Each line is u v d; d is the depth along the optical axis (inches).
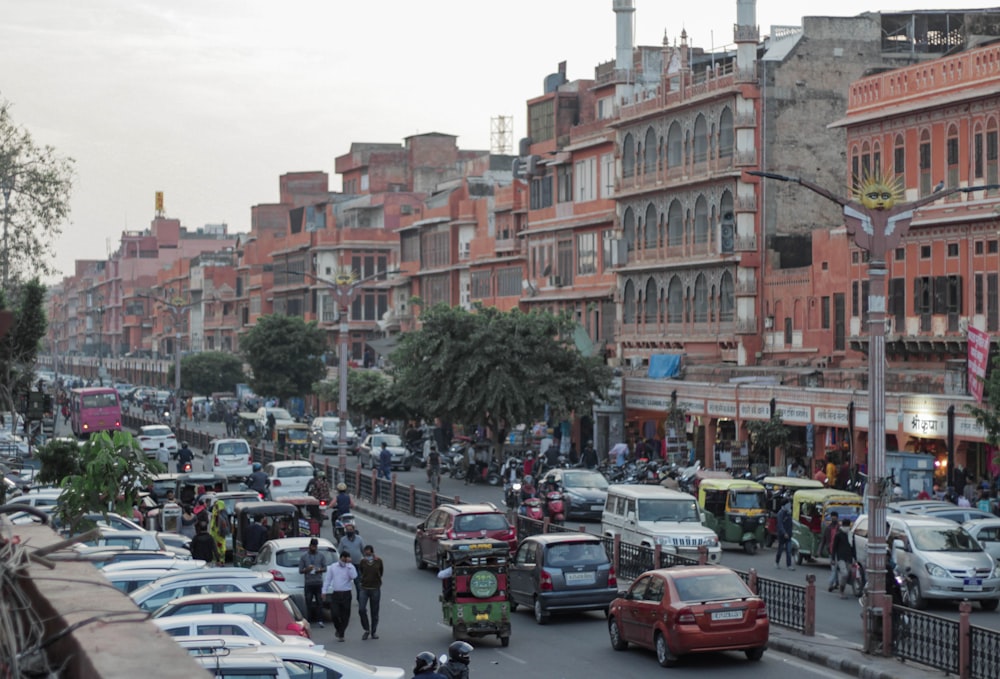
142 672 163.5
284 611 805.2
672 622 930.1
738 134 2598.4
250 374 4286.4
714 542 1384.1
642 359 2893.7
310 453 2802.7
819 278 2396.7
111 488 1309.1
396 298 4539.9
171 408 4505.4
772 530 1590.8
